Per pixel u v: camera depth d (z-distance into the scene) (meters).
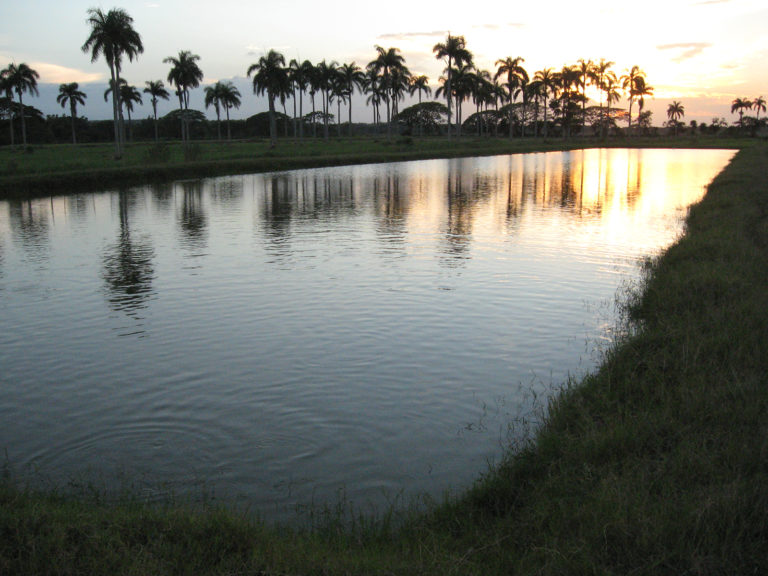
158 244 16.67
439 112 147.50
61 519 4.24
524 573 3.78
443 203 25.70
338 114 109.88
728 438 5.00
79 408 6.89
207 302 10.91
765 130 127.19
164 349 8.65
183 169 39.69
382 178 39.00
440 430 6.30
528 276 12.57
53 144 95.19
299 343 8.80
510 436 6.15
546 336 9.00
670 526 3.94
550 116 127.38
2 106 95.38
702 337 7.35
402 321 9.73
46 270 13.58
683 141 97.94
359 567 3.82
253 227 19.53
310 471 5.58
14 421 6.61
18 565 3.73
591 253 14.90
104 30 50.12
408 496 5.16
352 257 14.62
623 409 5.95
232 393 7.21
